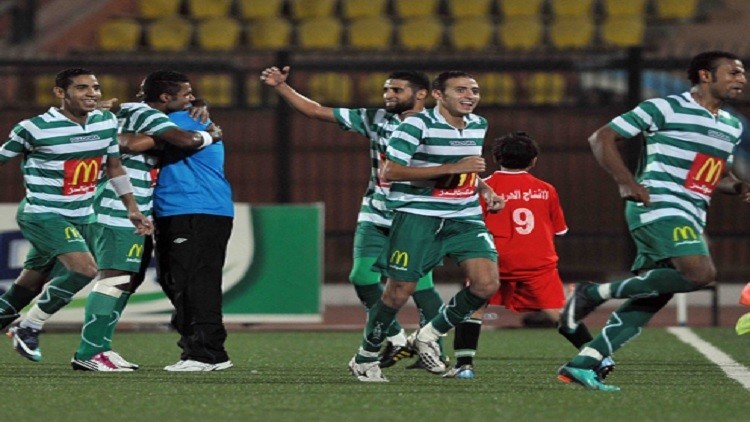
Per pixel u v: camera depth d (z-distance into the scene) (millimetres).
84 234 33406
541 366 35438
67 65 54938
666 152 27688
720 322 52094
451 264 61969
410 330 49156
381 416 24828
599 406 26438
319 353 39406
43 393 28500
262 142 60750
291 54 57188
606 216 60406
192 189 32812
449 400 27312
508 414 25188
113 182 32188
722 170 28094
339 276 61406
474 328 31906
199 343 33250
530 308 33250
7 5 71188
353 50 62719
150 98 33000
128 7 76125
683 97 27812
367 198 33719
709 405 26688
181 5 76750
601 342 28812
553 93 64188
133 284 33969
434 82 28922
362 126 32969
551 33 73125
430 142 28703
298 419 24438
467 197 29203
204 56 68250
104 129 32062
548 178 60531
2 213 46375
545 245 32906
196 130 32812
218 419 24484
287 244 47812
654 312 28734
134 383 30469
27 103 60750
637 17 73625
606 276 60969
